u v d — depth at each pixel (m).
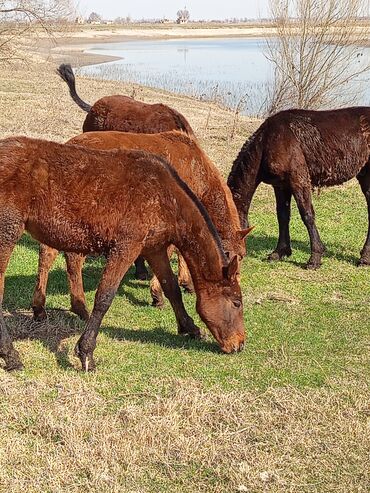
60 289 5.33
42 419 3.48
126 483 3.14
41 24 13.09
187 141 4.83
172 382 3.89
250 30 72.94
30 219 3.84
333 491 3.14
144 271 5.66
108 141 4.62
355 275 5.79
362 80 14.96
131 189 3.87
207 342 4.46
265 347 4.39
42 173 3.77
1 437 3.37
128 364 4.09
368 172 6.08
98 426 3.45
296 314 4.95
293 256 6.28
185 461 3.27
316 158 5.84
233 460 3.28
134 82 19.77
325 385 3.94
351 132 5.87
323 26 12.90
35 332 4.50
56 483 3.10
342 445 3.42
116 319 4.82
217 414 3.60
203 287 4.16
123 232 3.89
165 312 4.99
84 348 3.96
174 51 38.22
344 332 4.64
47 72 18.38
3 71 17.36
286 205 6.11
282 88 13.48
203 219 4.05
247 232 4.71
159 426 3.45
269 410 3.66
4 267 3.83
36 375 3.94
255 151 5.85
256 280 5.64
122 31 66.56
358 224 7.25
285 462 3.29
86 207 3.83
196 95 17.53
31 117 11.30
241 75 23.31
